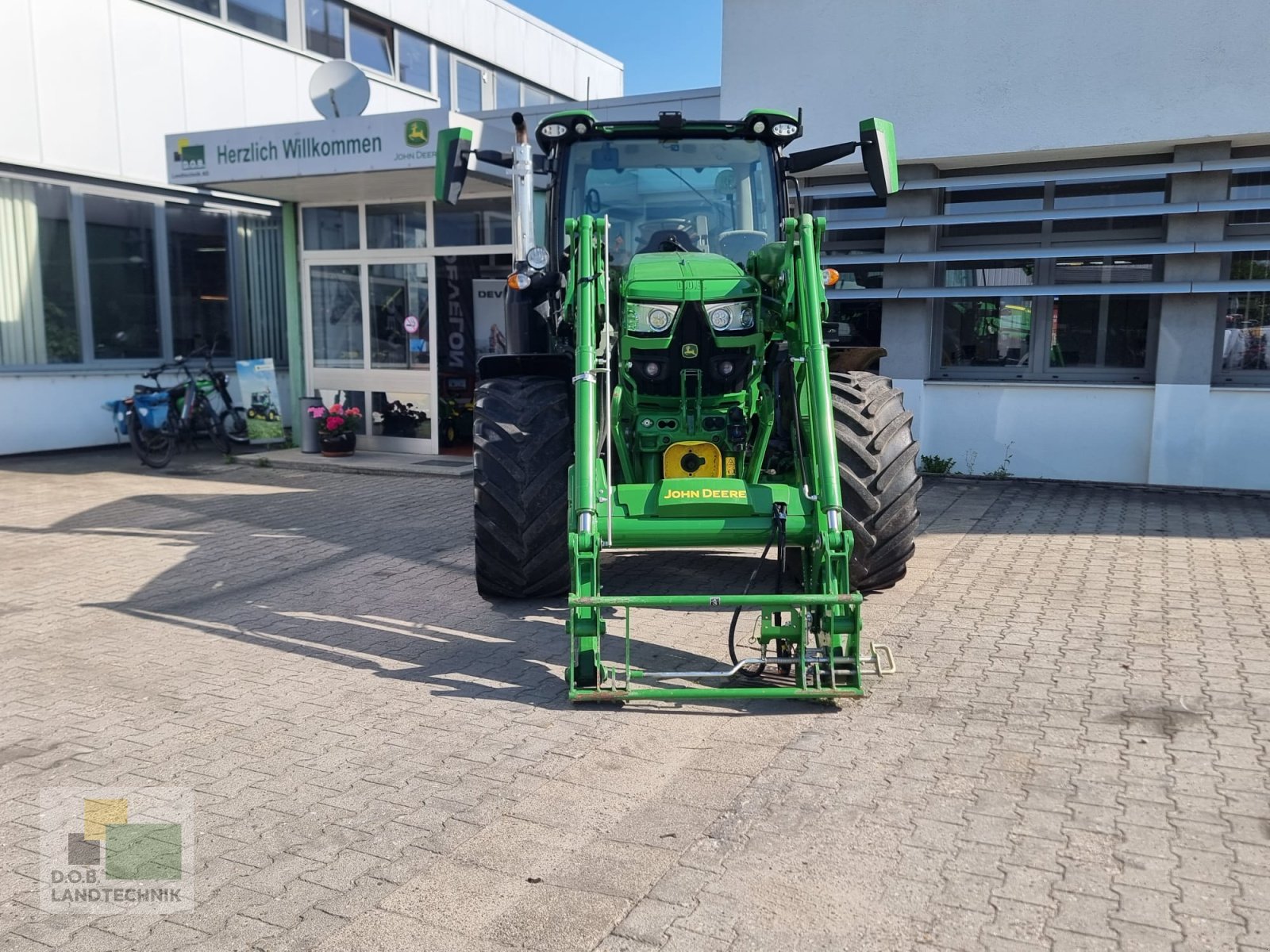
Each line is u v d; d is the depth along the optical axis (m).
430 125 8.98
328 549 7.08
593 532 4.00
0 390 11.45
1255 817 3.06
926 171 9.27
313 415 11.28
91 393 12.31
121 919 2.69
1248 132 8.00
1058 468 9.18
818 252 4.48
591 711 4.03
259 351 14.33
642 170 5.62
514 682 4.38
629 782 3.40
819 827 3.06
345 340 11.52
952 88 8.91
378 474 10.43
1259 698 4.01
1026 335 9.37
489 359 5.41
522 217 5.37
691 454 4.68
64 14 11.63
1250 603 5.35
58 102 11.65
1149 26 8.18
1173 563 6.21
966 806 3.17
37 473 10.75
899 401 5.43
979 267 9.37
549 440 5.16
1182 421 8.63
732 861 2.89
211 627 5.31
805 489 4.23
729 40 9.70
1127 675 4.29
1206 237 8.40
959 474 9.49
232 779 3.49
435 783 3.43
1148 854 2.86
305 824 3.17
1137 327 8.95
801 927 2.57
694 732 3.80
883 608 5.32
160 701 4.24
